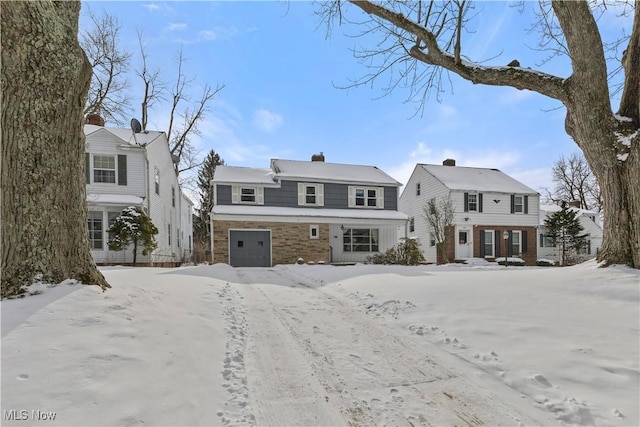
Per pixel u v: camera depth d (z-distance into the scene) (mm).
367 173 21688
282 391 2994
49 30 3836
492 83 7820
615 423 2490
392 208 20750
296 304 6238
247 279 9477
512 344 3908
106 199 14195
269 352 3855
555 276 6754
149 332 3574
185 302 5160
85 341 3031
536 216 23969
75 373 2609
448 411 2740
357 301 6516
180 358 3264
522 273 7711
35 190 3729
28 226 3666
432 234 23109
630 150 6406
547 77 7395
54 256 3812
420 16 8914
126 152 15250
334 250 19688
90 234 14211
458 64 7895
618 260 6488
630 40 6965
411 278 8062
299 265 15047
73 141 4086
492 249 22953
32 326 3031
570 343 3818
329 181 19500
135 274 7371
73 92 4074
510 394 3000
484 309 5160
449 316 4996
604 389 2924
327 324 4992
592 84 6742
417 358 3777
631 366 3256
